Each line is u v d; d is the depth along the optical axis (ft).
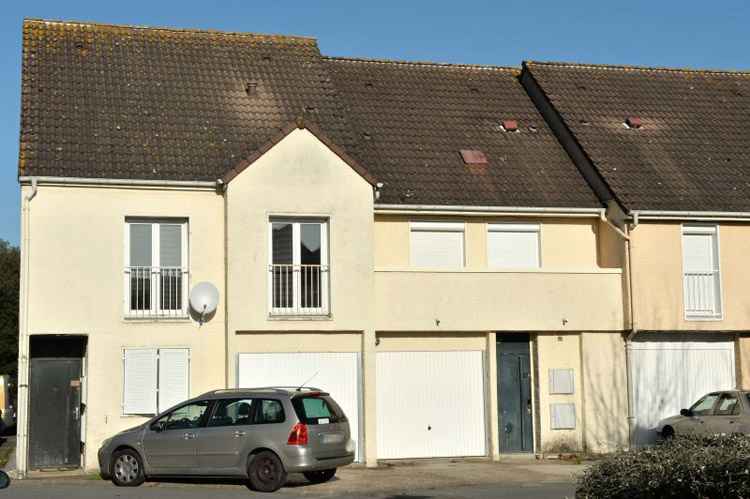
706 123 92.22
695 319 80.33
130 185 70.23
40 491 56.70
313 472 62.28
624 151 85.76
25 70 77.15
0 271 176.35
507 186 81.41
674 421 76.89
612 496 36.06
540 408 78.48
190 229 71.36
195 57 83.46
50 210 68.95
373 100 89.25
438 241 79.05
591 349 79.46
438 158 83.10
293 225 73.20
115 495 54.44
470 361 77.87
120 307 69.56
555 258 81.35
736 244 82.28
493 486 61.57
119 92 77.66
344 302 72.90
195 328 70.85
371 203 74.13
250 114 78.79
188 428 59.31
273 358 71.92
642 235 79.71
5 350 172.55
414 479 64.44
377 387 76.02
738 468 32.71
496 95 93.86
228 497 54.03
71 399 70.74
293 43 87.76
